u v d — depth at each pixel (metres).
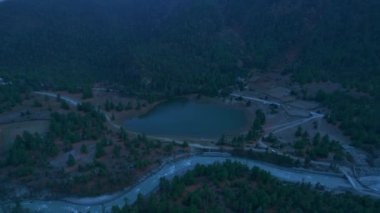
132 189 130.38
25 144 149.00
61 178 132.38
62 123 166.50
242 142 163.88
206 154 154.62
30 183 130.25
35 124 174.12
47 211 120.69
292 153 156.25
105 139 154.12
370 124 171.75
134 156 144.88
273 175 137.88
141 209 110.94
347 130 172.88
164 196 115.62
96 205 123.25
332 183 137.62
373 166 148.50
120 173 134.88
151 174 137.75
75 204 123.62
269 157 150.62
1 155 150.25
